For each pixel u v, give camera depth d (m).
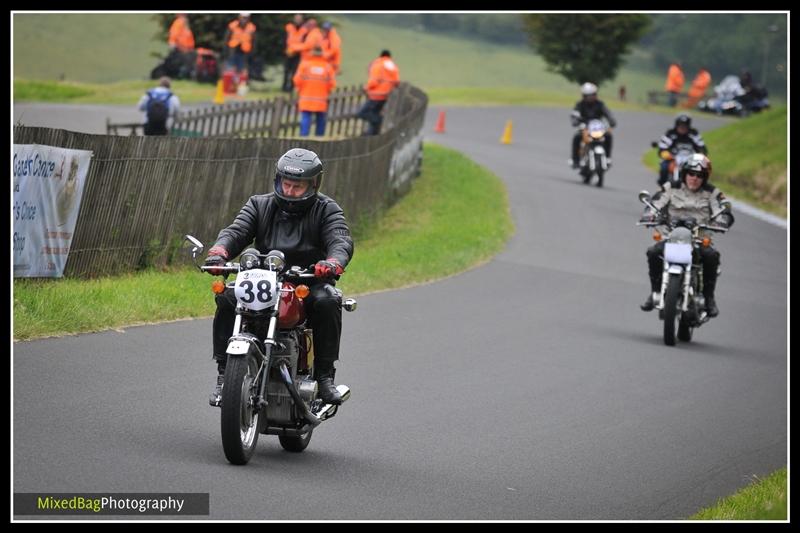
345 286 57.59
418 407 37.31
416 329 50.28
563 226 89.75
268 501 25.97
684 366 49.28
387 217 89.06
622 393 42.97
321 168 29.44
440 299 58.59
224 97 188.38
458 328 51.53
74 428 29.78
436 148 130.00
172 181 58.28
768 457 36.97
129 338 41.16
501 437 34.88
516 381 42.62
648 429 38.34
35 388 33.16
